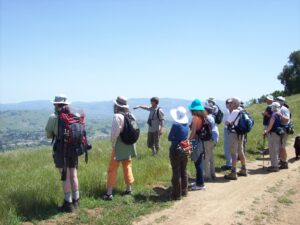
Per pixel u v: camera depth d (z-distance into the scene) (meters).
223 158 14.45
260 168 13.05
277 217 8.16
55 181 9.87
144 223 7.64
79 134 7.96
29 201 8.07
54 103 7.93
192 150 10.08
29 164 13.69
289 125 12.70
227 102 11.75
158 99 14.57
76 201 8.16
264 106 42.09
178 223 7.70
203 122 10.21
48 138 8.10
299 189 10.29
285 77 101.31
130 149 9.12
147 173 11.11
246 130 11.23
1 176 11.15
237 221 7.89
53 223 7.40
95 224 7.43
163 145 17.27
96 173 10.78
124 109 9.04
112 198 8.94
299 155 15.16
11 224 7.17
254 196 9.59
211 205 8.85
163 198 9.29
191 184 10.59
